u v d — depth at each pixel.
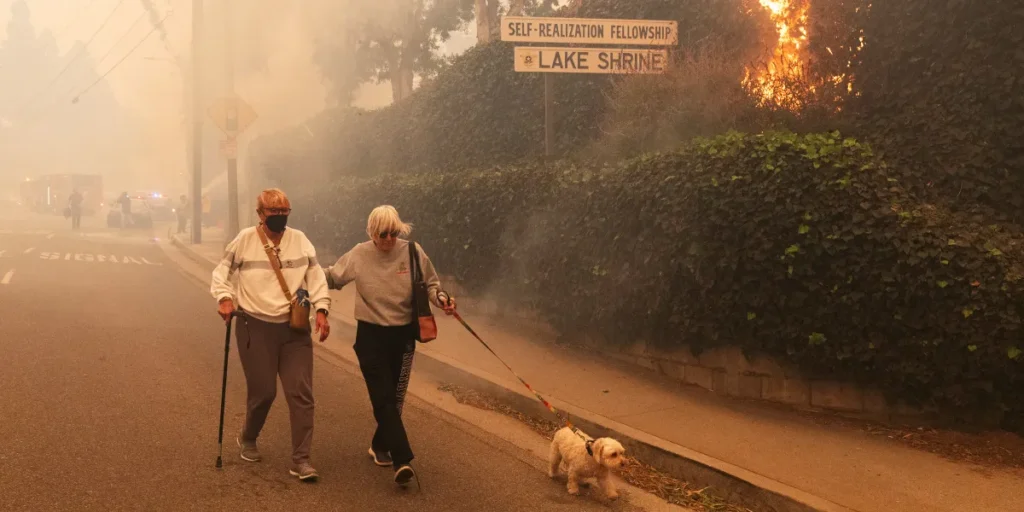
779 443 5.60
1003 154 7.10
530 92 12.88
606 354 8.02
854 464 5.23
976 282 5.65
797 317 6.29
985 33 7.32
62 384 6.15
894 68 8.04
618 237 7.53
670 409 6.34
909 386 5.96
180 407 5.75
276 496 4.26
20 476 4.24
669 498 4.93
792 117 8.44
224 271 4.48
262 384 4.51
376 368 4.59
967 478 5.03
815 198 6.24
